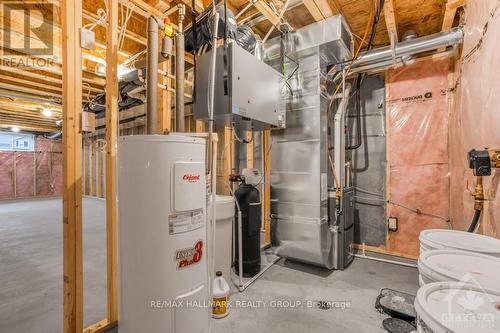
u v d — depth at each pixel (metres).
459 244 1.17
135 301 1.24
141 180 1.21
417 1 2.26
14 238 3.66
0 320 1.78
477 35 1.68
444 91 2.74
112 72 1.70
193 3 1.81
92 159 7.92
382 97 3.13
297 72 2.66
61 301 2.01
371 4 2.31
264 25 2.69
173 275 1.23
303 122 2.65
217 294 1.82
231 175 2.57
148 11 2.17
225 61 1.80
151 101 1.46
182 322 1.26
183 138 1.27
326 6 2.20
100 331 1.62
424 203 2.85
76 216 1.51
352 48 2.65
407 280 2.43
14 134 8.17
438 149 2.78
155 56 1.48
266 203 3.36
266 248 3.27
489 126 1.43
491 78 1.40
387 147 3.06
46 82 3.77
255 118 2.01
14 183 8.11
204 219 1.37
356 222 3.27
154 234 1.21
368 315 1.87
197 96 1.98
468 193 1.97
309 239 2.60
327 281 2.41
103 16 2.19
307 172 2.62
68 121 1.48
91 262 2.79
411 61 2.74
